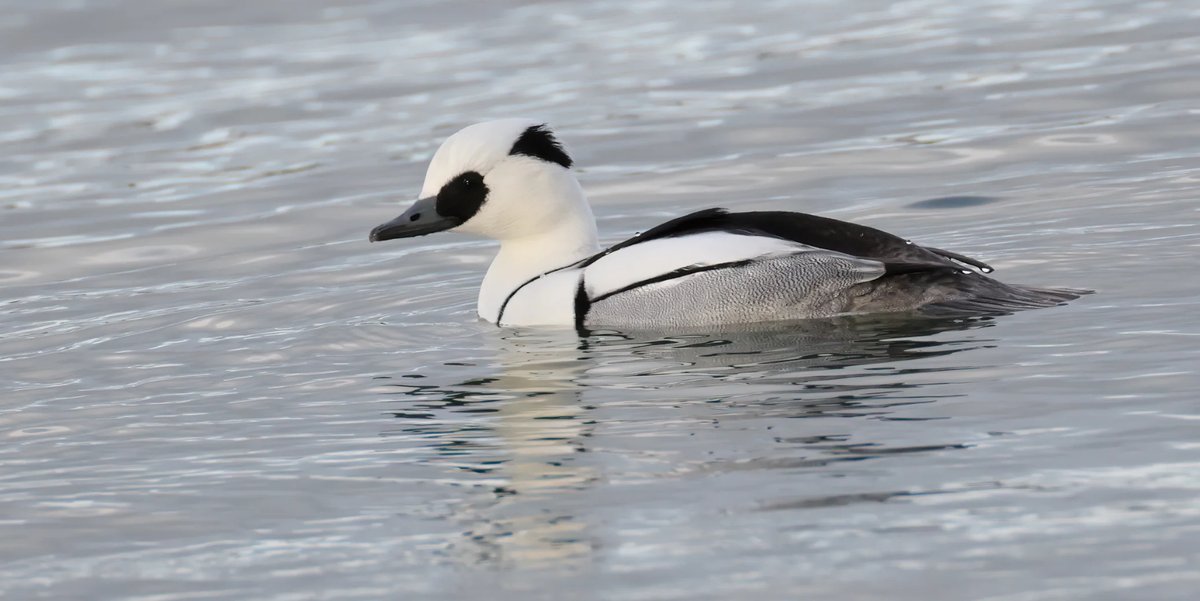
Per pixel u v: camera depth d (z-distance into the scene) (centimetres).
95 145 2441
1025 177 1884
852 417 1031
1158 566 766
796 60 2727
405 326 1432
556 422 1084
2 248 1920
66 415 1213
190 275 1750
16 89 2852
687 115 2386
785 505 882
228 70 2953
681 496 912
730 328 1307
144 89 2812
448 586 817
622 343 1291
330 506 955
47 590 851
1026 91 2352
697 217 1381
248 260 1802
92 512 973
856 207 1831
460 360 1288
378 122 2481
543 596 792
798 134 2227
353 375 1268
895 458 944
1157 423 969
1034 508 848
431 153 2256
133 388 1282
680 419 1063
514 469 993
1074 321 1228
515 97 2580
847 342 1223
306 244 1859
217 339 1441
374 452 1056
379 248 1817
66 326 1546
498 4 3497
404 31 3259
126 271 1791
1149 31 2694
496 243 1811
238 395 1234
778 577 788
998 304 1288
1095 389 1048
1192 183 1755
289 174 2200
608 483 947
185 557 888
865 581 776
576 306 1366
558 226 1427
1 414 1228
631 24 3192
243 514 952
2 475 1063
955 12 3058
